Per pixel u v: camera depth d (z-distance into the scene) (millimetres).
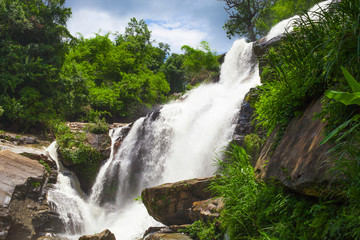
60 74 24469
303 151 2863
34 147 18844
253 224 3822
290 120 3650
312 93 3295
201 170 14930
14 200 11070
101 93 30453
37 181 12781
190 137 16672
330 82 3031
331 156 2379
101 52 38094
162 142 18297
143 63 44625
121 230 13703
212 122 15797
